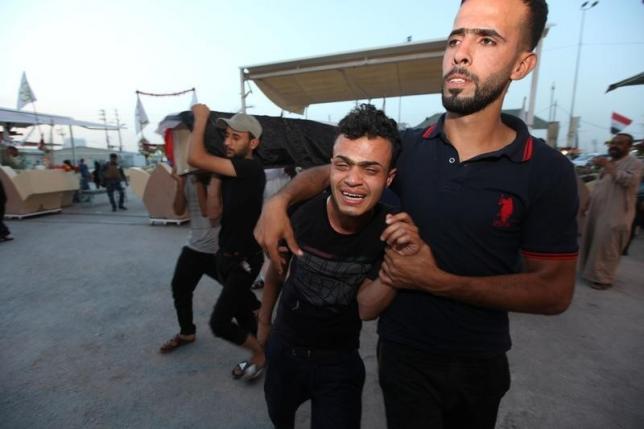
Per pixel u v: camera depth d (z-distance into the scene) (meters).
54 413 2.06
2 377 2.38
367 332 3.08
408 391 1.16
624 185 3.76
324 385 1.34
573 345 2.81
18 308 3.45
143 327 3.08
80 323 3.15
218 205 2.17
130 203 12.02
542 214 0.98
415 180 1.10
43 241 6.15
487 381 1.12
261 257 2.26
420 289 1.00
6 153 10.91
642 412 2.08
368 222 1.21
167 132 5.13
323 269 1.25
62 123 14.22
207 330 3.03
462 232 1.02
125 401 2.16
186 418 2.04
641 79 5.68
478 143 1.02
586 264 4.21
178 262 2.57
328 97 6.18
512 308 0.97
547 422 2.00
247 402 2.16
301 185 1.30
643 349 2.76
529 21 0.91
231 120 2.12
